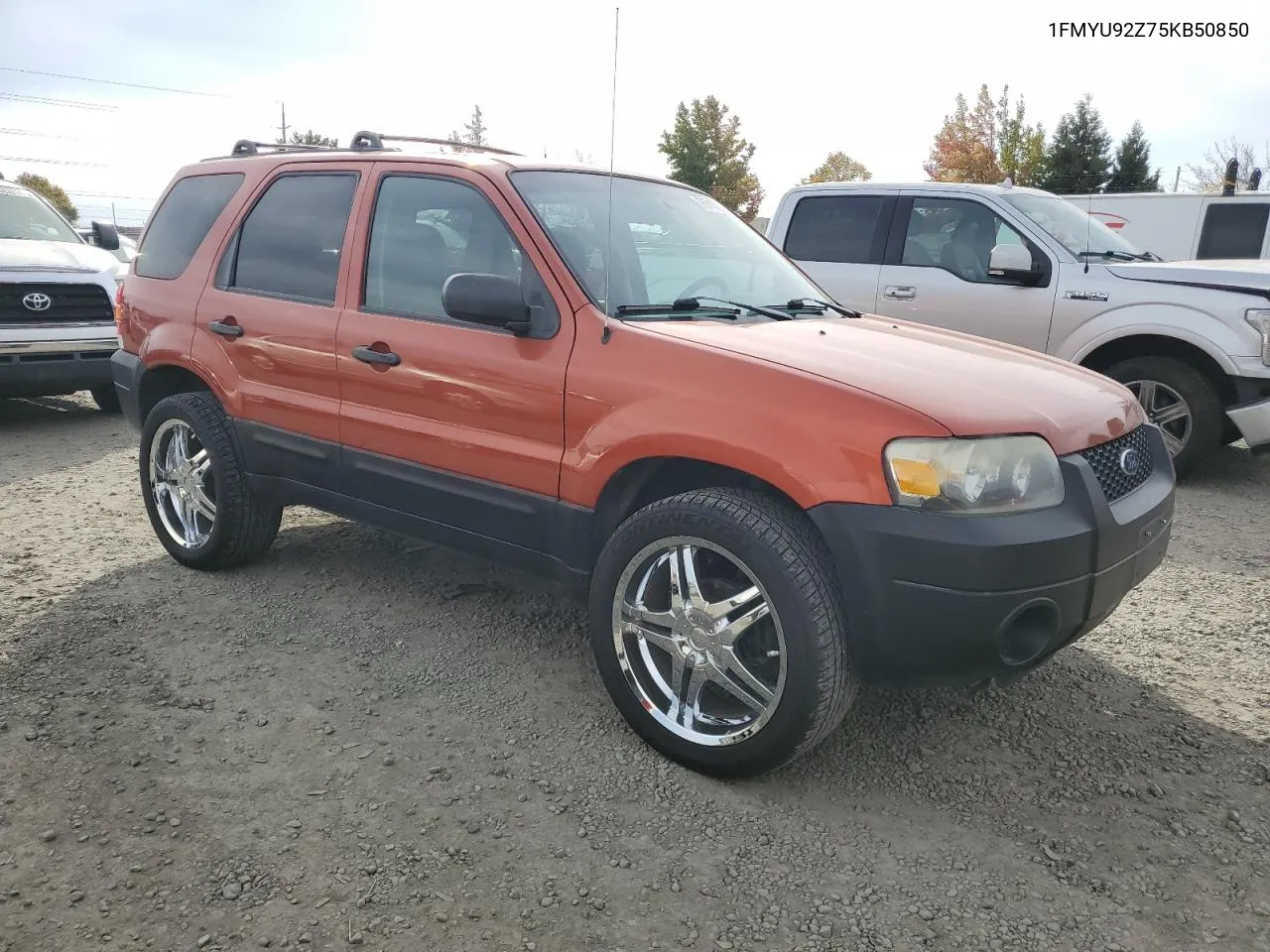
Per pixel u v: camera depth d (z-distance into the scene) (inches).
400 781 114.5
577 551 126.6
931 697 138.6
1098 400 121.3
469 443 133.3
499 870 99.6
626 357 119.4
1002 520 101.7
